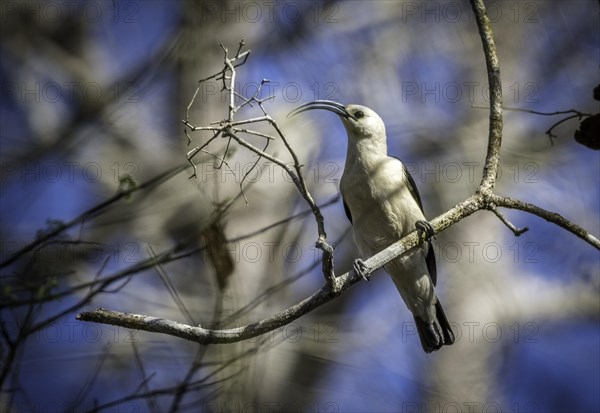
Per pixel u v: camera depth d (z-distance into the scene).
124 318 6.71
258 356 11.39
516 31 19.12
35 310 8.68
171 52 17.52
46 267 8.84
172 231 15.60
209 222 9.29
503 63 18.94
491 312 16.41
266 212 14.63
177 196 16.00
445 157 17.97
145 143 17.19
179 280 14.52
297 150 15.59
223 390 10.45
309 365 15.44
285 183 15.05
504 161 17.95
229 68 7.25
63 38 19.11
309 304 6.96
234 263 10.35
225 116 16.19
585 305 17.05
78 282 13.52
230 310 10.08
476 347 16.09
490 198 7.37
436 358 16.00
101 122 17.62
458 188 17.56
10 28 19.12
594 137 7.32
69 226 8.80
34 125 17.94
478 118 18.38
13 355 7.86
